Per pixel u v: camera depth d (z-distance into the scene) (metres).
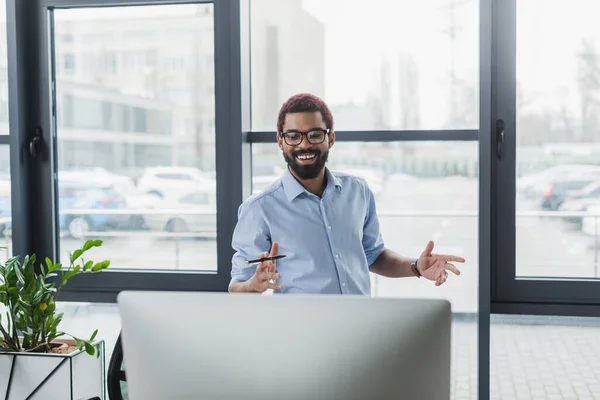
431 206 3.28
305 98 2.14
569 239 3.20
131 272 3.49
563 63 3.14
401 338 1.07
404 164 3.28
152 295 1.15
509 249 3.22
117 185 3.54
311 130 2.11
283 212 2.19
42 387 2.50
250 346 1.10
